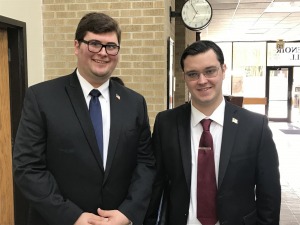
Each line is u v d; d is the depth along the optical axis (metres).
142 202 1.42
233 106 1.51
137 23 3.34
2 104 2.69
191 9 3.79
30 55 3.02
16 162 1.32
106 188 1.37
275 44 11.77
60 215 1.26
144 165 1.53
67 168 1.34
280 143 7.88
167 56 3.62
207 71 1.38
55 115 1.34
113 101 1.45
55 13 3.37
